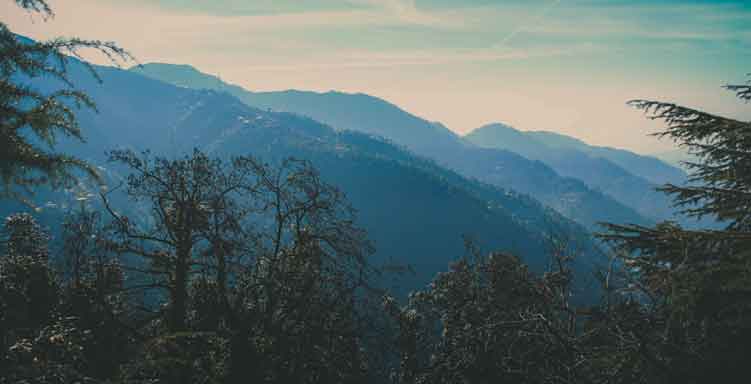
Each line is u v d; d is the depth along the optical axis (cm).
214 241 1442
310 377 1376
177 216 1584
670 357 644
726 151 823
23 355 514
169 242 1516
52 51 604
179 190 1530
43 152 609
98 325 1320
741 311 593
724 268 604
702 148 860
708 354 621
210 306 1451
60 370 508
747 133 774
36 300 1249
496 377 1192
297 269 1425
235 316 1301
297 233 1538
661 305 697
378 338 1598
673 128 889
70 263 1620
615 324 734
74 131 648
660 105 912
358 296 1602
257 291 1407
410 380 1814
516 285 1233
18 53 577
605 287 859
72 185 621
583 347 814
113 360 1102
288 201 1566
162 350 582
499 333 1261
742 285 577
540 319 921
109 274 1653
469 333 1338
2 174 562
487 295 1619
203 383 894
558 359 924
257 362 1206
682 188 869
